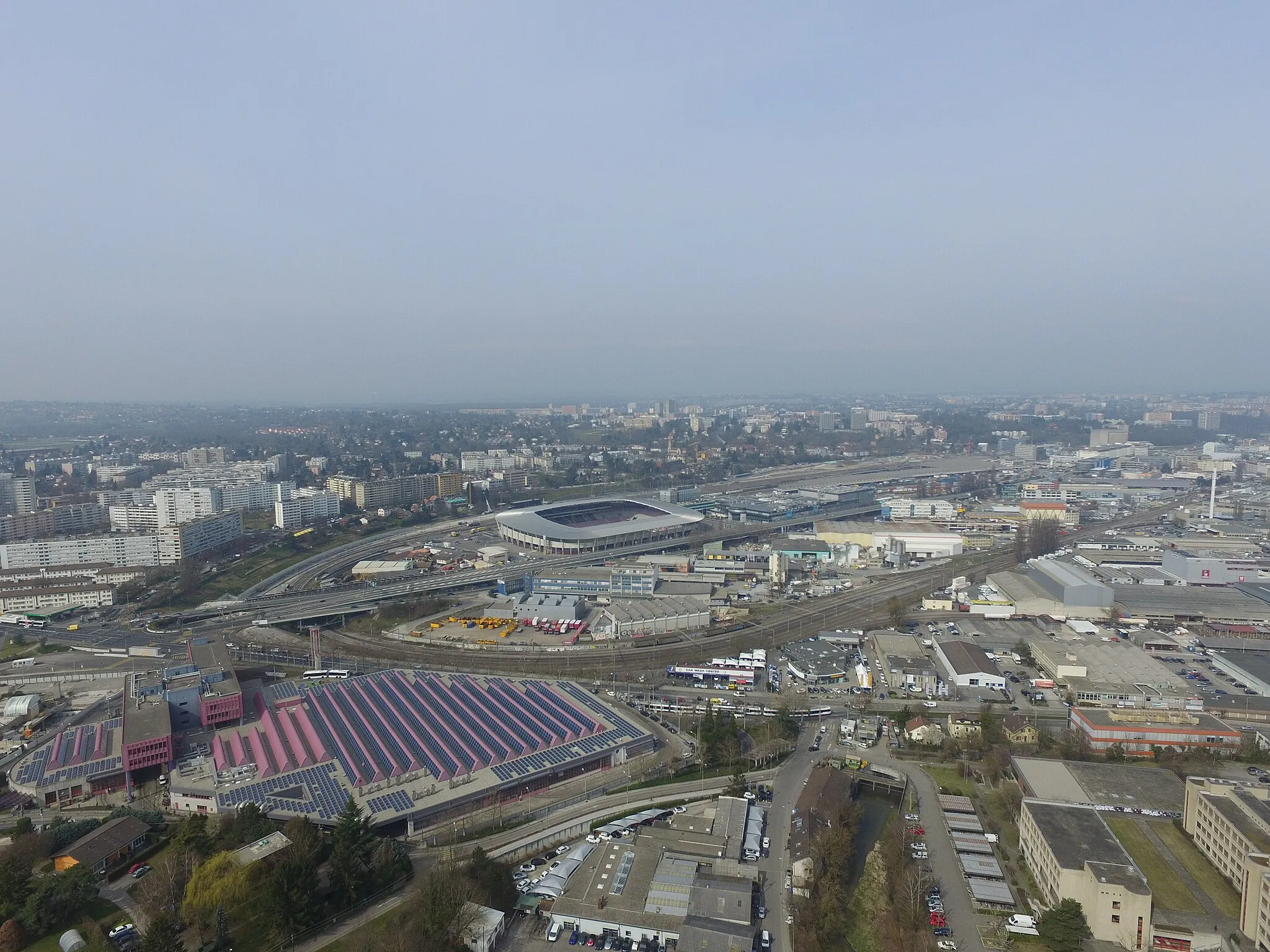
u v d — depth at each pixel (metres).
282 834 128.88
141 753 157.38
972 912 119.12
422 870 128.38
